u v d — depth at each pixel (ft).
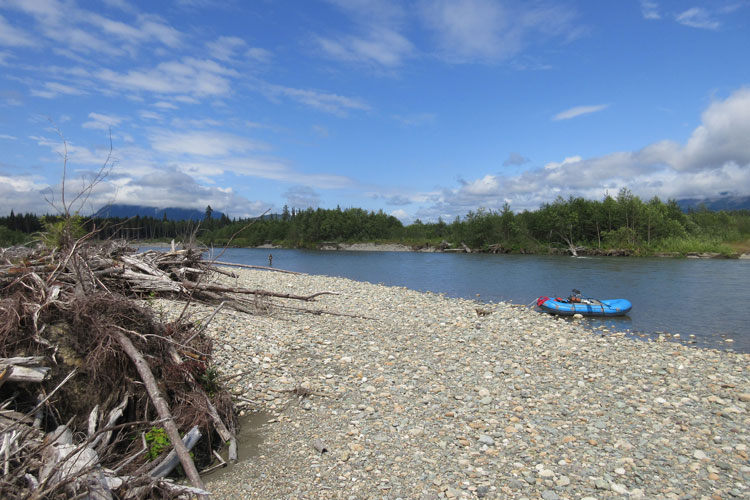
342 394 30.94
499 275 127.65
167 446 20.02
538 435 24.86
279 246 404.77
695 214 279.28
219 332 41.16
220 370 33.04
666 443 24.02
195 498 18.02
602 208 247.91
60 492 14.37
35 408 16.40
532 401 29.96
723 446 23.68
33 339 19.22
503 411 28.30
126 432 20.03
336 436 24.68
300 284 90.17
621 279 111.65
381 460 22.12
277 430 25.49
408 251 318.65
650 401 30.14
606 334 53.57
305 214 411.95
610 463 21.93
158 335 23.47
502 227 266.77
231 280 85.40
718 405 29.43
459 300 77.30
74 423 18.76
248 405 28.58
